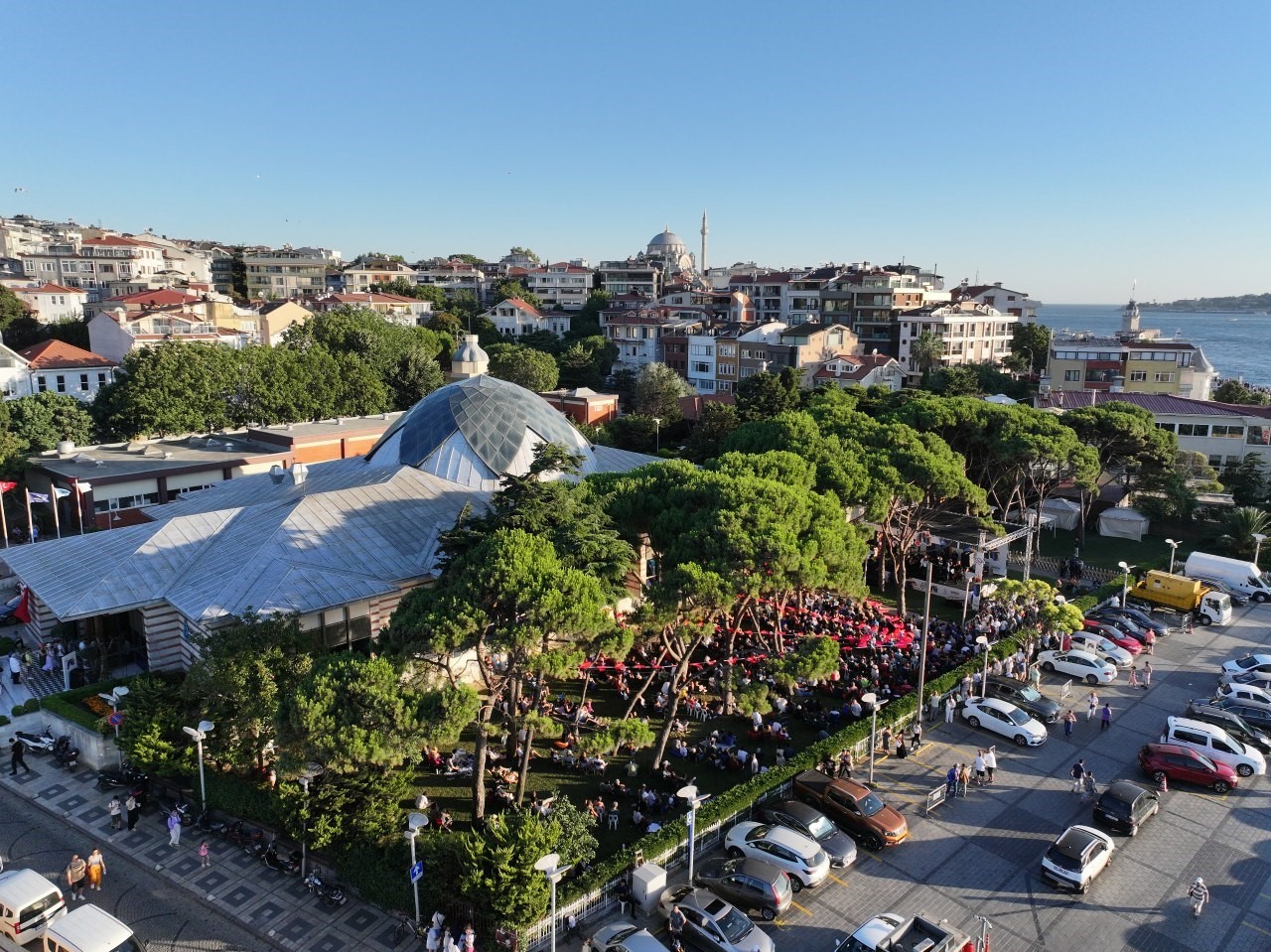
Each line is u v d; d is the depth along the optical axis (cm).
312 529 4738
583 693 4438
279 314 15888
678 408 12094
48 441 8888
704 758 4128
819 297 17512
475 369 8069
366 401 10744
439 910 2936
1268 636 5872
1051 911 3159
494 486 5825
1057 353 12950
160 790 3822
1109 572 6844
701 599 3803
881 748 4272
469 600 3312
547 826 3042
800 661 4000
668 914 3048
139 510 7588
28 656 4928
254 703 3378
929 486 5709
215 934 2980
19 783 3922
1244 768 4116
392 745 3020
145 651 4788
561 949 2916
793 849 3275
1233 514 7369
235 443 8975
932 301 17638
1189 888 3278
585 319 19788
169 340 12044
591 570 3722
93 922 2809
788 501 4375
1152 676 5219
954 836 3625
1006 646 5150
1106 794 3712
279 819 3378
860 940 2781
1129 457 8012
